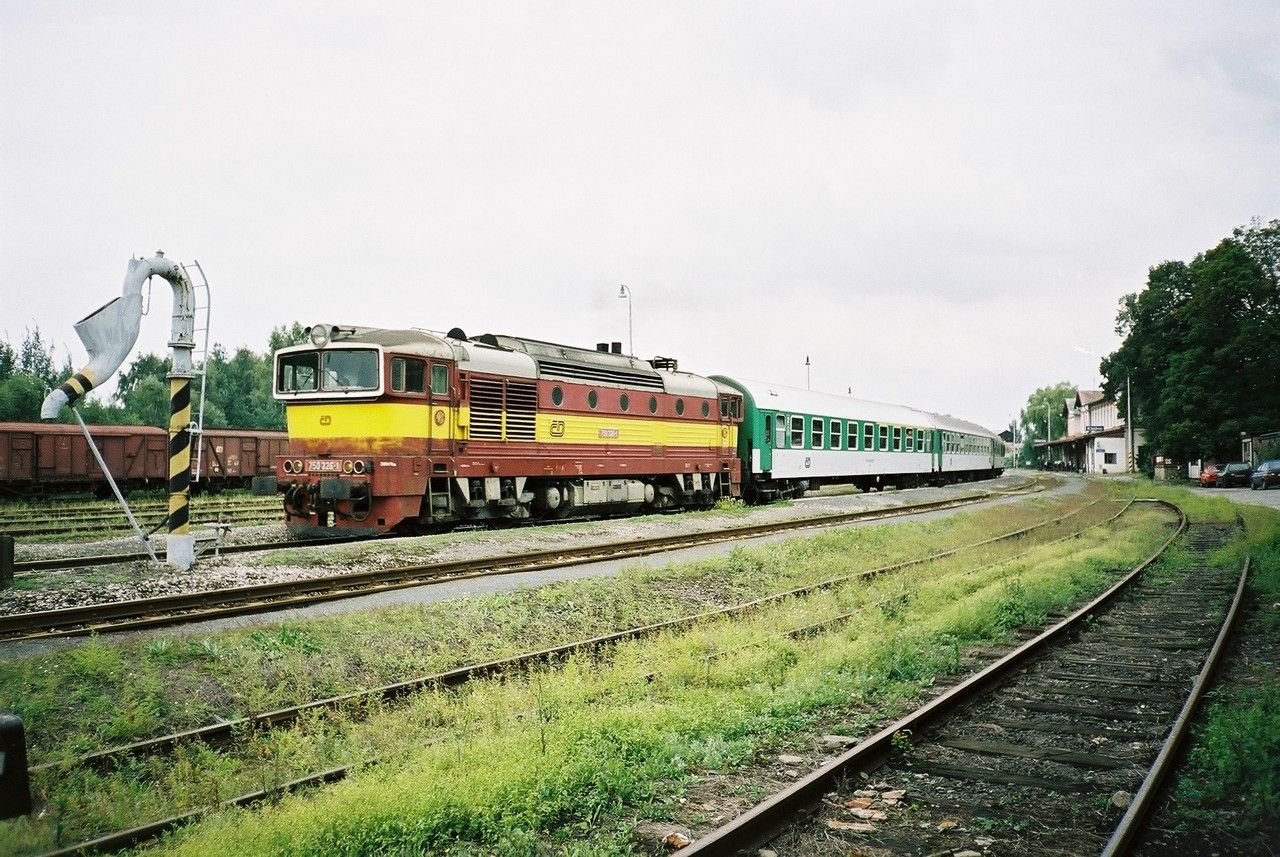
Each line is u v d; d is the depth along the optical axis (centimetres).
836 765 584
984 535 2189
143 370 9425
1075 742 676
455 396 1755
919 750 656
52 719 714
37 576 1221
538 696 768
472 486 1838
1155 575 1534
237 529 1992
